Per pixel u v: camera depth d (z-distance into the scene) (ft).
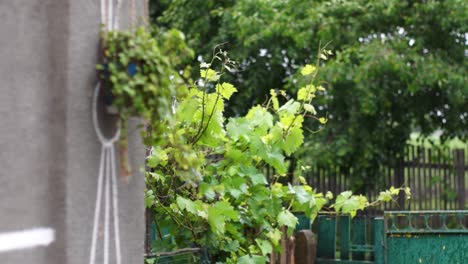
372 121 40.75
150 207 18.51
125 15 12.73
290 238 23.47
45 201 11.29
